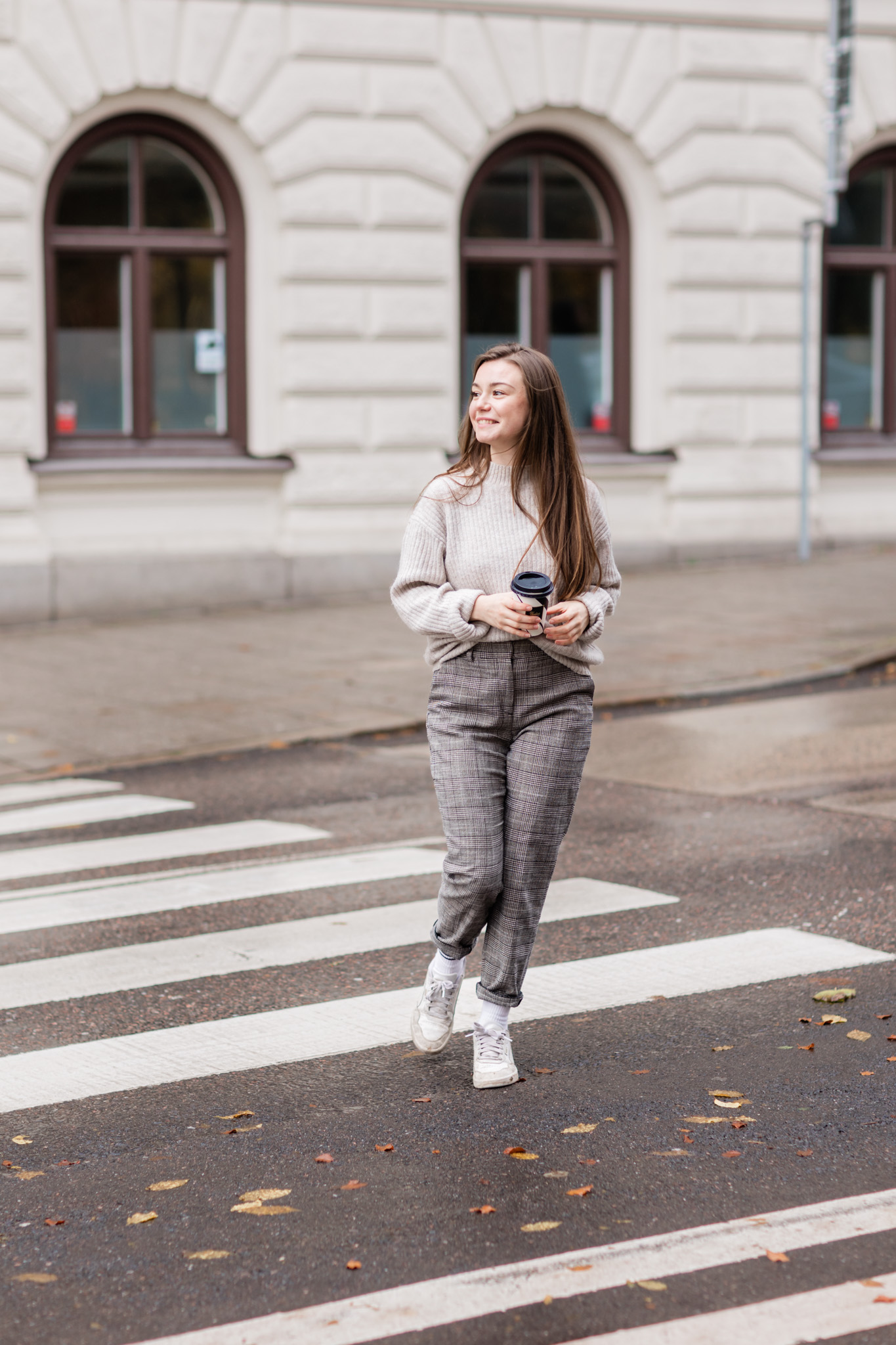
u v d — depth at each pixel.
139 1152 3.94
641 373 16.78
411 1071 4.45
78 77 14.23
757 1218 3.49
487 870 4.22
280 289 15.23
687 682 10.80
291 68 14.97
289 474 15.32
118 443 15.07
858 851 6.69
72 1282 3.29
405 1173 3.77
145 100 14.62
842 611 13.52
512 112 15.75
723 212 16.64
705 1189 3.64
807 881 6.28
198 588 14.89
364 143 15.25
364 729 9.75
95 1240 3.47
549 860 4.29
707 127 16.48
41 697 10.88
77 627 14.12
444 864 4.32
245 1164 3.85
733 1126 4.00
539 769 4.21
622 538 16.62
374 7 15.13
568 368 16.78
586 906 6.02
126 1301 3.21
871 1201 3.56
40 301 14.45
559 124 16.16
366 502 15.55
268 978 5.29
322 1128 4.06
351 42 15.09
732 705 10.27
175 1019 4.92
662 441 16.83
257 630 13.62
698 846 6.89
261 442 15.37
